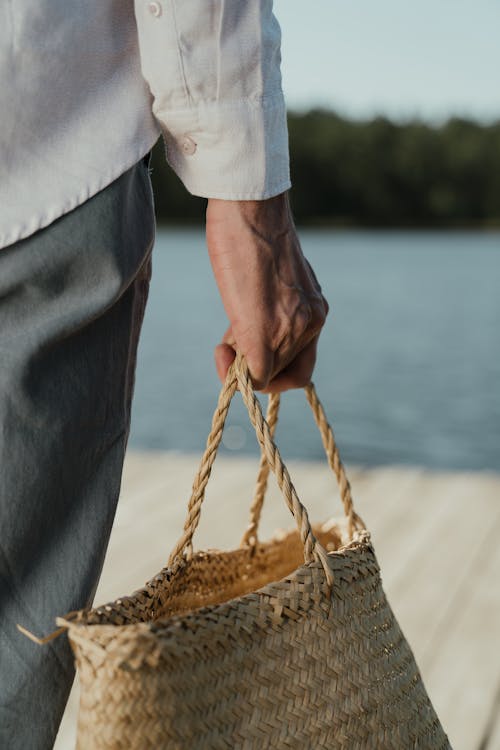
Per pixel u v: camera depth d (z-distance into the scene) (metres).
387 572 2.70
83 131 0.94
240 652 0.92
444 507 3.28
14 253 0.92
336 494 3.39
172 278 26.25
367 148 56.84
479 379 10.31
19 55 0.90
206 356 11.72
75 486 0.97
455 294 22.00
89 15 0.93
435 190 56.91
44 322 0.94
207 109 0.95
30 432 0.93
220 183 0.98
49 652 0.94
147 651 0.84
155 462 3.77
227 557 1.28
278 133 0.98
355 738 1.00
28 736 0.95
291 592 0.97
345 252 40.12
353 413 8.32
